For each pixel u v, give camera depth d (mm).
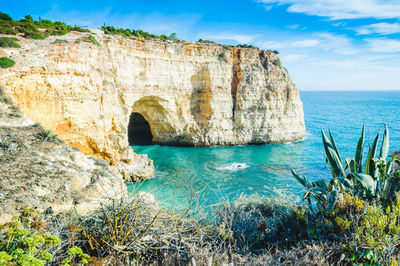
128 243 5633
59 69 23266
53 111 22906
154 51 42562
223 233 6230
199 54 47938
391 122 76125
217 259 5383
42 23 34375
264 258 5355
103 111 28125
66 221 7094
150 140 55219
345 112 119188
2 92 18281
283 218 7219
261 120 51719
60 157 15312
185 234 6395
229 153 44875
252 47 54906
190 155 43281
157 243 6035
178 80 46344
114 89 31953
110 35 36188
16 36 24203
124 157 29703
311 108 150375
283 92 54312
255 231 6801
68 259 5062
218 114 49906
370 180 7004
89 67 26750
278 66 55875
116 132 30547
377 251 4816
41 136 16203
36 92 21609
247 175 31484
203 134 49781
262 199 8695
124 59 38094
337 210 6262
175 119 47938
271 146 50500
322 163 36688
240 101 50812
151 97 43969
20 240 4812
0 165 12008
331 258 5117
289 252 5438
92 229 6273
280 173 32156
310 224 6469
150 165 30672
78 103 24797
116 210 6578
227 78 50062
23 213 6242
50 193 11578
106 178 14961
